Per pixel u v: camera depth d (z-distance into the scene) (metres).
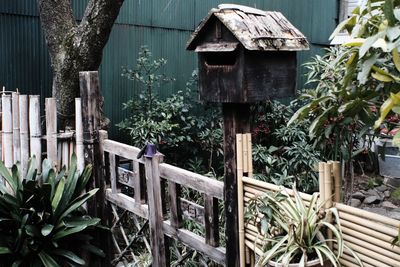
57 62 3.24
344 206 1.63
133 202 2.79
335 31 1.67
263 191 1.91
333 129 1.98
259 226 1.78
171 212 2.45
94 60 3.24
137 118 4.00
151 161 2.54
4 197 2.68
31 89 3.80
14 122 3.04
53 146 3.01
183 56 4.77
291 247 1.60
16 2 3.66
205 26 1.99
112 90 4.25
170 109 4.03
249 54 1.87
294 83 2.07
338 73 2.27
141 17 4.38
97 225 2.96
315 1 6.08
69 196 2.85
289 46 1.93
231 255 2.08
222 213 2.81
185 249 2.79
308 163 3.85
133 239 2.93
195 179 2.26
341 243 1.54
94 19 3.09
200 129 4.31
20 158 3.04
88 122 2.99
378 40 1.30
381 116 1.30
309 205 1.71
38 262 2.72
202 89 2.09
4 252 2.61
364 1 1.63
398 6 1.44
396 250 1.46
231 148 2.03
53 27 3.25
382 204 4.40
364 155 5.24
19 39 3.70
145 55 4.22
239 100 1.89
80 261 2.76
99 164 3.04
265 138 4.54
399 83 1.50
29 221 2.69
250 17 1.93
